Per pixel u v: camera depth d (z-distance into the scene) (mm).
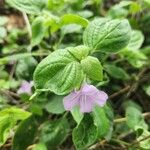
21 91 167
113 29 123
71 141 183
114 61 204
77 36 187
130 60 187
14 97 192
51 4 172
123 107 193
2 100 164
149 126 184
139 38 180
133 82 199
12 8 266
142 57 183
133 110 159
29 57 171
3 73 192
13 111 130
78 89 116
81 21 147
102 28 124
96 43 123
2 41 208
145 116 181
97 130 128
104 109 144
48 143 153
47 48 180
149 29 229
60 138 154
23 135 153
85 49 116
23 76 170
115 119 172
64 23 153
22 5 148
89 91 115
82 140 127
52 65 112
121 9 192
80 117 132
